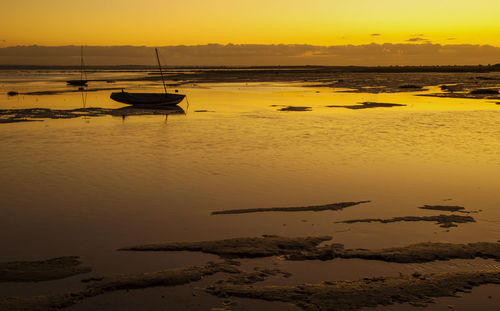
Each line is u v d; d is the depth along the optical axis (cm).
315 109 3422
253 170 1544
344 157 1733
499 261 834
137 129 2502
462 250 875
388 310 670
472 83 6988
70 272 802
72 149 1930
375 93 5116
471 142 2025
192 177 1460
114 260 853
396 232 986
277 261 843
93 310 675
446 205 1172
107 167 1602
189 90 5922
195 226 1034
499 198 1228
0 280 769
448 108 3441
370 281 759
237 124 2658
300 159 1705
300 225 1034
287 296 709
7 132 2392
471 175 1466
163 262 844
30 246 927
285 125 2591
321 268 812
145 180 1428
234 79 9169
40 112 3309
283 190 1312
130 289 734
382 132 2312
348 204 1184
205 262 842
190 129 2484
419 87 5950
